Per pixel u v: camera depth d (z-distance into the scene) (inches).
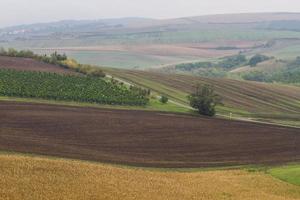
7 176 2017.7
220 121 4365.2
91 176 2203.5
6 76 5113.2
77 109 4148.6
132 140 3373.5
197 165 2950.3
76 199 1838.1
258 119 4918.8
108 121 3833.7
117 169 2469.2
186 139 3565.5
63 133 3329.2
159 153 3134.8
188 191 2215.8
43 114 3796.8
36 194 1833.2
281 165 3093.0
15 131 3216.0
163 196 2060.8
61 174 2162.9
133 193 2031.3
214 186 2394.2
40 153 2758.4
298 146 3631.9
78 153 2886.3
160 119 4138.8
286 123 4837.6
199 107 4606.3
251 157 3250.5
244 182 2559.1
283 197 2283.5
